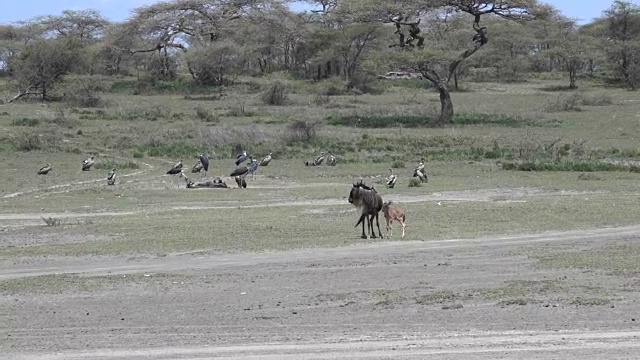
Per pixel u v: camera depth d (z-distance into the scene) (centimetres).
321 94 18888
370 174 8894
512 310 2947
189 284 3597
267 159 9575
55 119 12975
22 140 10600
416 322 2802
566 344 2436
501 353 2339
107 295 3400
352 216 5800
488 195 7069
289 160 10194
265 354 2392
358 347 2452
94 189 7669
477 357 2297
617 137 11806
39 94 17925
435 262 4009
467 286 3419
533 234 4884
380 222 5516
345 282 3569
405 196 7019
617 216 5575
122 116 14112
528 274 3650
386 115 14488
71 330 2791
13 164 9512
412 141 11425
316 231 5103
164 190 7612
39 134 11075
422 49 13738
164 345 2547
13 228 5494
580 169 9019
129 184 8081
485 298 3159
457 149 10850
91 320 2950
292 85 19800
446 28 19450
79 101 16512
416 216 5719
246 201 6831
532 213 5794
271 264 4053
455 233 4953
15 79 18775
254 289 3469
